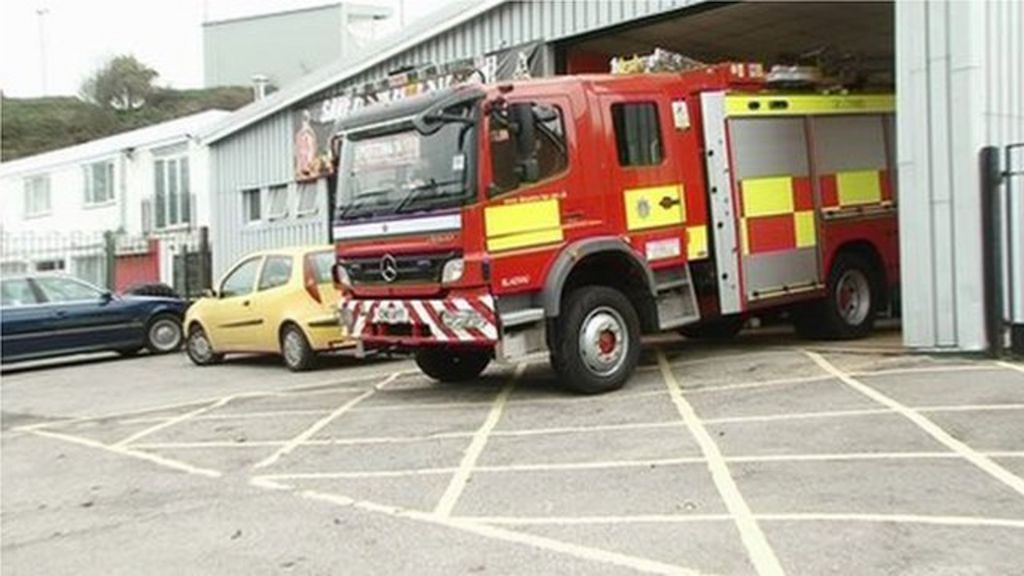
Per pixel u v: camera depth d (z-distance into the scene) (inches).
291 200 837.2
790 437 302.2
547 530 237.6
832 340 496.4
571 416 360.8
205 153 1218.6
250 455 348.8
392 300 404.8
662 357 483.8
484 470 297.1
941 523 220.2
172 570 231.6
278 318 564.7
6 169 1616.6
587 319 395.5
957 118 403.9
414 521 253.3
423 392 446.9
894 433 296.5
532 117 381.4
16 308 685.9
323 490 291.7
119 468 347.3
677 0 537.6
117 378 610.5
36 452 389.7
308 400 454.0
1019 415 306.2
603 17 574.6
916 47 412.8
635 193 412.5
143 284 1112.8
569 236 391.2
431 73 431.8
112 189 1400.1
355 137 418.0
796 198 471.2
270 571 225.0
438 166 383.2
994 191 398.0
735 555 210.5
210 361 636.1
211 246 947.3
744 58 701.3
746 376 407.5
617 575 205.6
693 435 315.3
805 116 478.3
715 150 440.5
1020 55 423.2
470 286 374.6
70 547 257.3
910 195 417.4
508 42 634.2
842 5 581.6
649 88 423.2
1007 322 402.0
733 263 443.5
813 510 235.1
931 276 413.4
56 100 2785.4
